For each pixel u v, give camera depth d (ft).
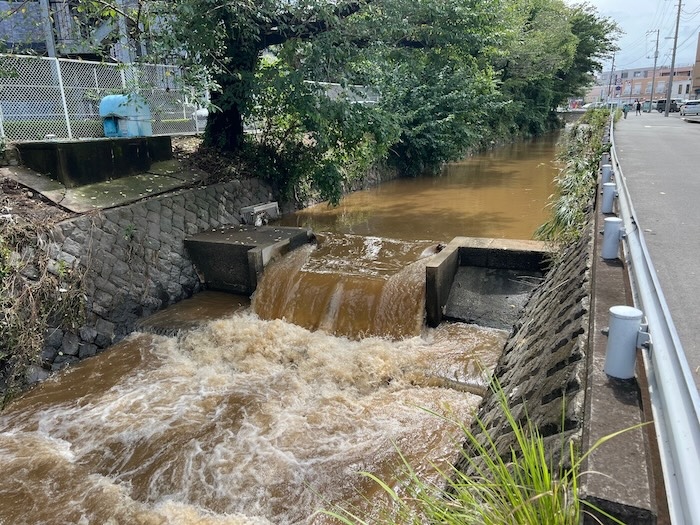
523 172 60.08
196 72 26.45
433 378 18.78
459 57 38.78
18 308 19.39
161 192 28.78
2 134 25.20
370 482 14.25
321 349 21.04
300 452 15.72
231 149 36.73
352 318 22.70
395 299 22.39
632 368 7.22
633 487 5.33
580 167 27.91
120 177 28.84
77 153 25.81
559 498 5.36
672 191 24.82
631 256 9.71
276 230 30.01
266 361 21.07
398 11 30.60
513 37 66.08
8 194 23.18
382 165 53.47
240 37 30.96
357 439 16.17
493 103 57.72
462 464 11.09
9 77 24.99
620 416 6.49
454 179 55.47
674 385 5.26
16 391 19.25
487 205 42.19
